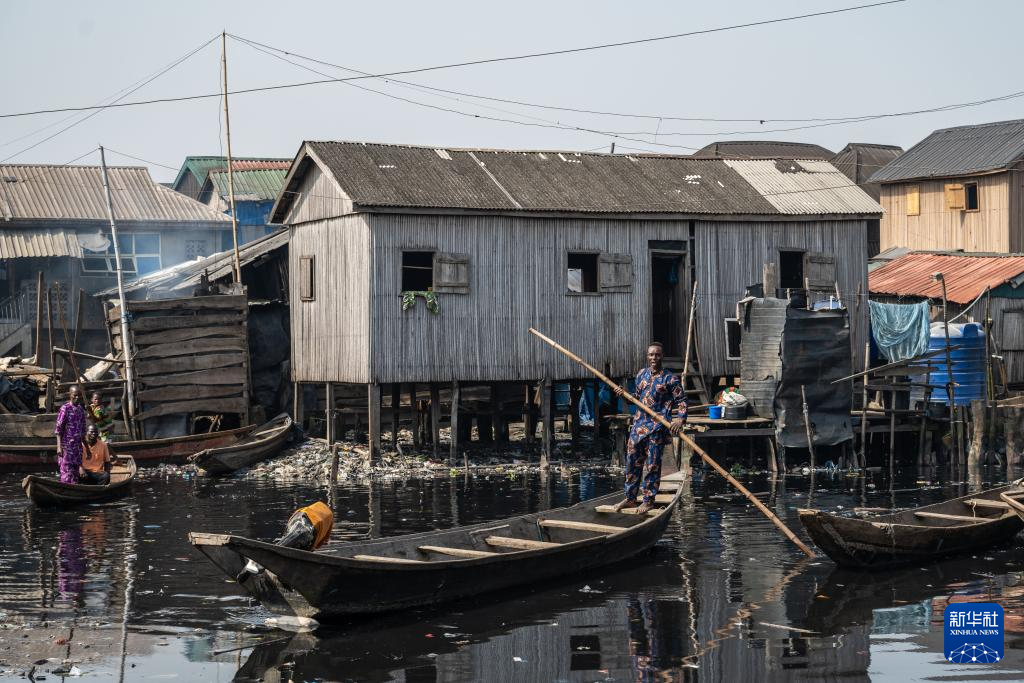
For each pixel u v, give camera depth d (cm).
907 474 2233
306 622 1021
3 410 2375
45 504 1706
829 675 891
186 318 2361
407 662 924
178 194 3794
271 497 1858
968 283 3111
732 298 2462
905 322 2562
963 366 2514
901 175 4156
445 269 2225
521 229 2294
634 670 906
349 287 2253
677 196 2452
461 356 2244
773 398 2236
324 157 2273
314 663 921
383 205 2148
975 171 3888
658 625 1036
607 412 2725
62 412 1777
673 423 1353
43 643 973
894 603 1117
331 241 2325
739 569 1273
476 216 2252
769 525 1574
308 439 2422
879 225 4312
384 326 2183
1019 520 1414
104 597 1133
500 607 1099
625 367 2388
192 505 1761
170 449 2269
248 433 2336
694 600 1128
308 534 1037
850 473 2242
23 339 3269
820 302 2453
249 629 1020
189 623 1038
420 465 2245
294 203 2495
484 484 2038
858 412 2347
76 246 3400
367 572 1008
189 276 2962
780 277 2619
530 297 2300
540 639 990
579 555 1226
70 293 3450
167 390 2344
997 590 1170
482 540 1259
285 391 2633
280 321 2644
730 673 897
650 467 1377
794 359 2239
